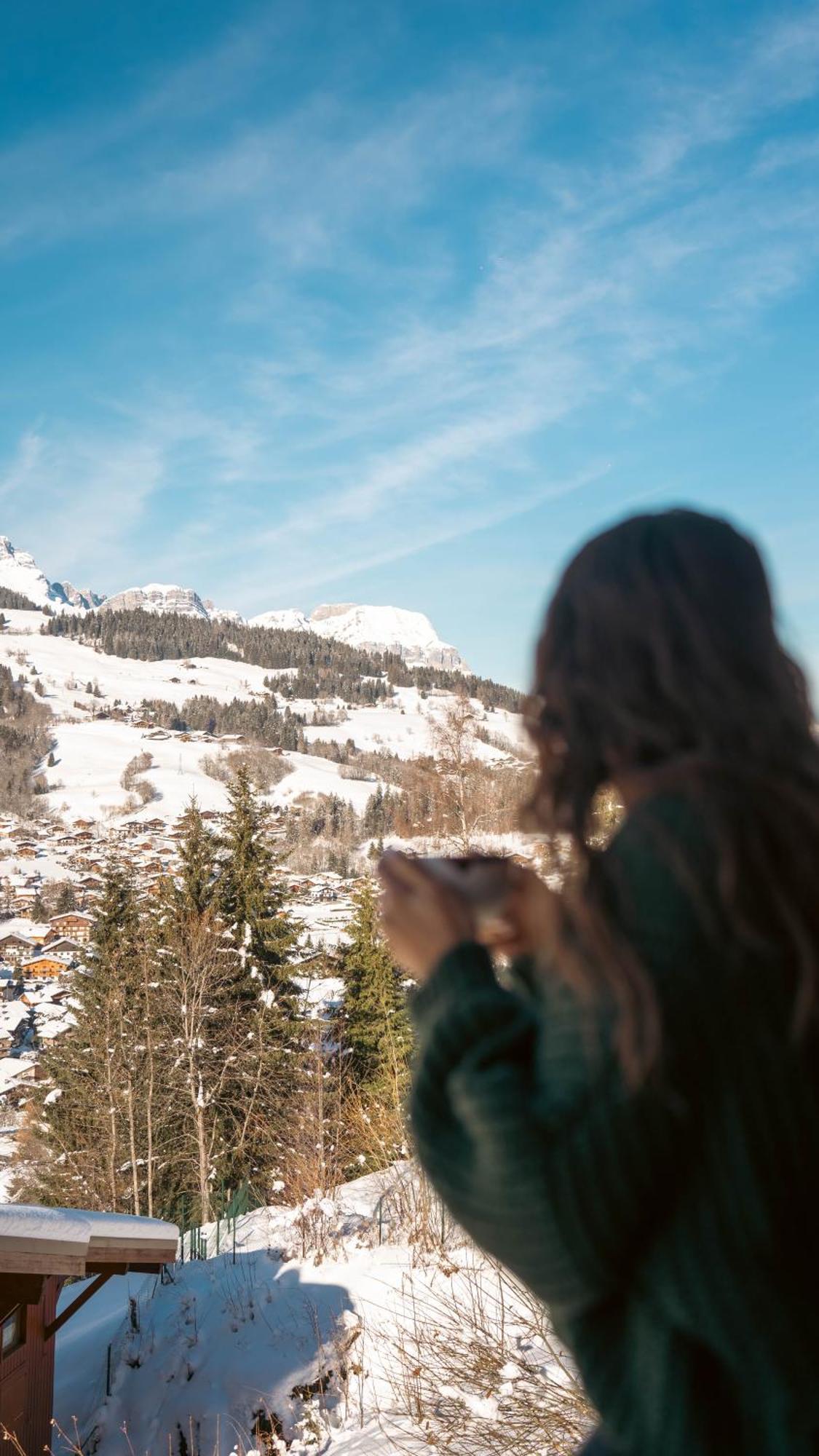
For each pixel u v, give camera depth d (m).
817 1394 0.56
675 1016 0.56
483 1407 4.50
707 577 0.66
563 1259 0.58
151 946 22.81
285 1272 7.95
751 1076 0.56
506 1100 0.60
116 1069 21.11
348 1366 6.28
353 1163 10.30
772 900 0.57
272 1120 20.09
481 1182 0.60
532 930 0.68
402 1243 7.84
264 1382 6.52
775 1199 0.56
